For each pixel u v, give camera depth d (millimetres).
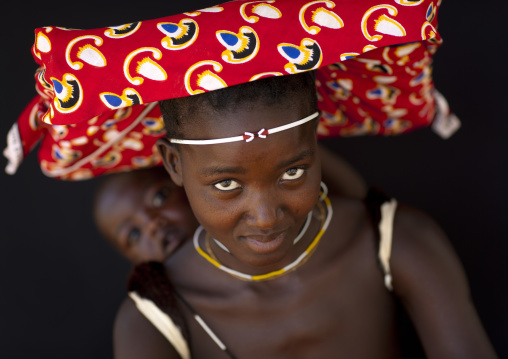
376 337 1472
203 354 1466
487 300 2916
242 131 1066
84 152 1558
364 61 1355
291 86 1104
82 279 3186
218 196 1134
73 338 3164
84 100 1129
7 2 3094
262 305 1428
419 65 1390
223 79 1078
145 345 1415
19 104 3078
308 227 1421
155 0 3059
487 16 2973
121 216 2285
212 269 1448
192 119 1107
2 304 3166
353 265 1442
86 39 1105
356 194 2133
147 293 1440
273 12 1117
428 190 3025
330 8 1138
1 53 3082
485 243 2951
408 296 1441
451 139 2990
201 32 1097
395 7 1157
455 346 1387
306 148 1114
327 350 1461
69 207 3148
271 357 1456
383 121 1651
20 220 3156
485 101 2965
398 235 1430
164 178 2301
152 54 1097
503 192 2943
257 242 1174
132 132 1556
